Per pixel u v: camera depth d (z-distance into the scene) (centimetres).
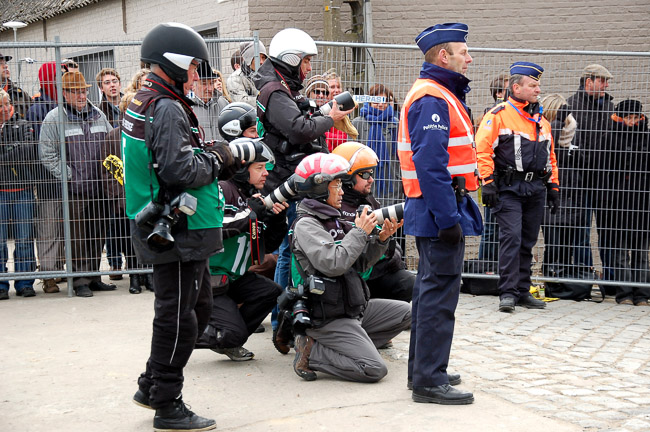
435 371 382
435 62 378
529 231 641
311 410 377
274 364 463
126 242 687
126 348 499
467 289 706
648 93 754
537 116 626
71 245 679
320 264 410
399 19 1002
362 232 413
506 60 962
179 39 328
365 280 484
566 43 1009
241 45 701
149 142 324
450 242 366
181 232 332
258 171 452
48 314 605
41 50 768
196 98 667
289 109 487
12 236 672
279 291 462
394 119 672
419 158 361
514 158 618
